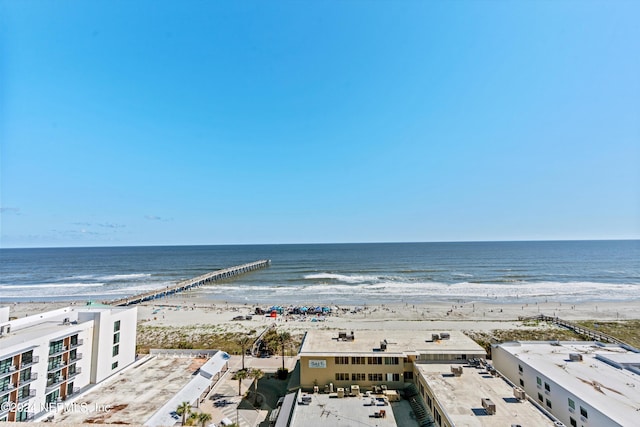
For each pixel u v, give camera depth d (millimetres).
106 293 105188
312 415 26922
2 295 103500
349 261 190625
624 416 21516
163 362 40188
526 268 150750
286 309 78812
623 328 62250
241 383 39188
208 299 94438
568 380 27328
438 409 25219
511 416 23172
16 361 27484
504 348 36219
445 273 136875
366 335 40031
